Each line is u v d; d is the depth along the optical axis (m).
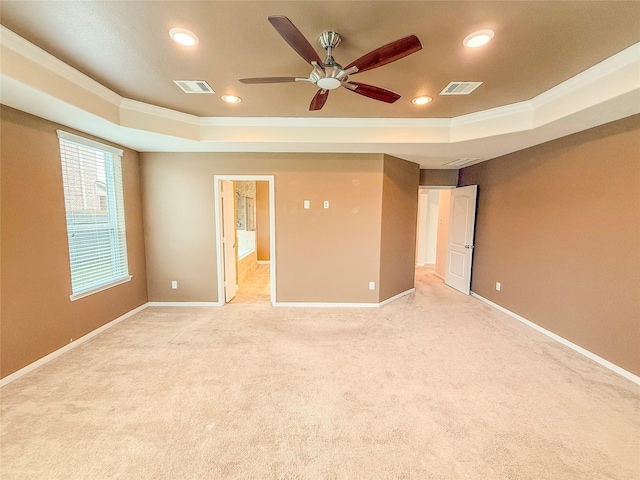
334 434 1.81
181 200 4.10
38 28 1.75
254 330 3.38
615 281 2.52
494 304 4.27
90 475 1.52
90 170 3.19
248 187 6.99
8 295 2.34
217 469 1.56
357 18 1.65
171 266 4.20
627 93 1.98
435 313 3.98
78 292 2.99
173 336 3.21
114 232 3.57
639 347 2.33
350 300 4.25
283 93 2.67
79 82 2.34
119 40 1.88
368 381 2.37
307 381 2.37
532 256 3.51
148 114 2.99
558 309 3.12
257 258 7.97
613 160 2.53
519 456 1.65
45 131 2.62
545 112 2.65
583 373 2.49
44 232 2.63
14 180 2.38
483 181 4.59
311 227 4.14
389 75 2.30
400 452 1.68
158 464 1.59
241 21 1.68
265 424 1.89
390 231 4.35
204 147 3.71
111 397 2.14
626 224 2.43
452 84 2.45
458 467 1.58
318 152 4.01
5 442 1.72
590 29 1.72
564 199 3.04
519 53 1.98
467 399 2.15
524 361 2.69
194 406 2.05
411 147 3.63
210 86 2.54
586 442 1.75
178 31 1.78
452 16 1.62
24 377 2.39
